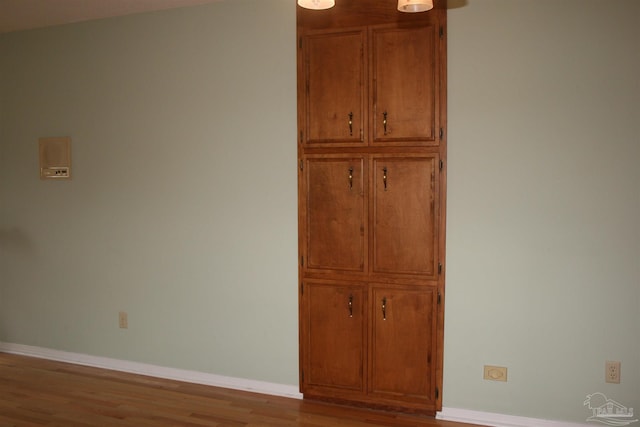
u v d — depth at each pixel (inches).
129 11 128.5
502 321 105.0
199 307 129.1
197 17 124.4
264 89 119.6
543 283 102.1
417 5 75.5
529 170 101.5
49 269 145.0
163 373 133.5
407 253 109.9
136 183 133.3
